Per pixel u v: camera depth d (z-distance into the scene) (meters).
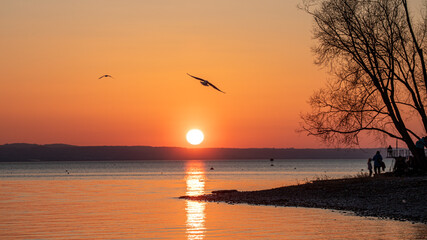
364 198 38.12
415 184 39.03
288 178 100.62
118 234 26.34
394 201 35.53
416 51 43.59
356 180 45.06
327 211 34.34
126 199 49.25
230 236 25.39
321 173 130.38
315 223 29.11
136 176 128.50
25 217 33.81
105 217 33.47
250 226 28.44
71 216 34.22
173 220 31.50
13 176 131.38
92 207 40.59
